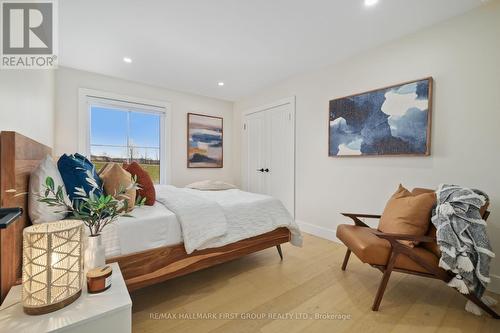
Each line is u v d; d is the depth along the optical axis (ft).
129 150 11.52
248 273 6.62
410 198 5.82
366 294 5.58
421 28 6.94
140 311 4.91
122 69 9.90
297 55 8.67
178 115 12.81
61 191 3.28
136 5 5.85
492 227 5.77
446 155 6.53
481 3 5.86
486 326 4.51
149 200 5.96
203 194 8.45
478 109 6.01
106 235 4.41
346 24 6.76
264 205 7.18
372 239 5.48
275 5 5.92
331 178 9.47
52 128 8.80
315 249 8.48
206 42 7.73
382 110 7.78
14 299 2.90
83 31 6.98
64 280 2.81
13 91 4.29
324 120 9.70
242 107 14.24
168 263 5.09
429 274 4.94
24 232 2.74
